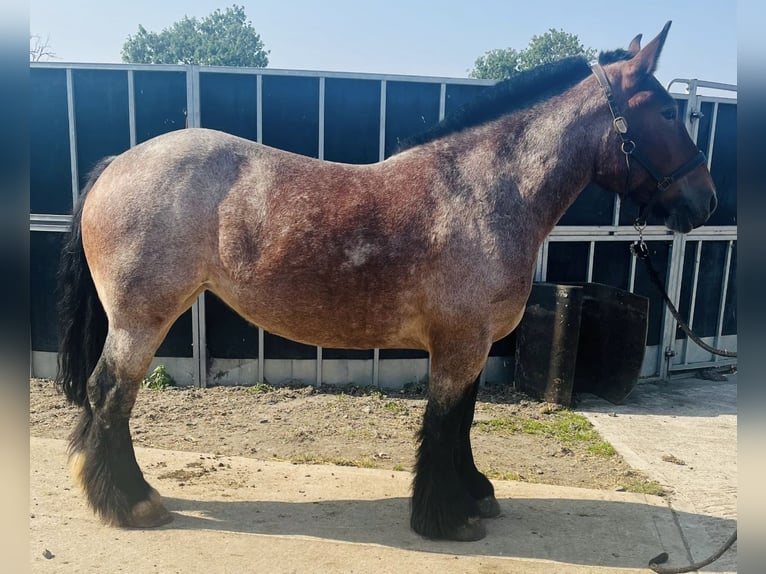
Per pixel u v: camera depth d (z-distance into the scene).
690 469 3.82
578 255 5.57
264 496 3.21
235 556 2.58
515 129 2.81
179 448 3.93
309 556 2.61
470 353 2.68
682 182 2.78
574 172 2.83
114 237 2.70
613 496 3.34
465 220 2.64
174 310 2.78
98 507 2.77
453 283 2.62
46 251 5.19
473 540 2.79
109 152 5.17
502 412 4.85
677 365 6.06
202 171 2.73
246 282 2.74
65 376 2.95
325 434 4.28
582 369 5.19
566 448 4.14
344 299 2.70
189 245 2.71
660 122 2.74
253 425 4.41
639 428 4.61
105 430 2.78
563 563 2.63
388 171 2.79
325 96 5.15
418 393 5.30
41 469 3.43
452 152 2.79
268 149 2.87
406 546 2.73
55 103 5.09
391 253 2.65
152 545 2.64
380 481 3.46
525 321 5.18
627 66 2.77
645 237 5.66
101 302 2.94
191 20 42.19
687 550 2.78
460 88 5.27
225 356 5.30
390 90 5.20
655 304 5.89
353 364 5.37
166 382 5.23
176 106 5.11
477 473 3.11
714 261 6.17
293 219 2.67
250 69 5.04
